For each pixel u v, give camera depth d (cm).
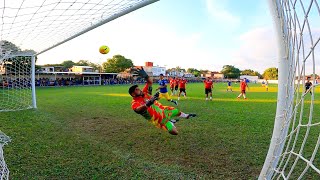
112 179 375
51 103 1325
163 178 378
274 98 1630
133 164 434
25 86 1305
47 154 484
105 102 1362
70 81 4012
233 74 9962
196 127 705
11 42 808
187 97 1719
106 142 572
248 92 2323
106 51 655
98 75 5122
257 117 862
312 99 169
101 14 512
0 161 373
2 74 1333
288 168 400
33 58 1184
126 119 851
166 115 468
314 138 573
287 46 199
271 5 198
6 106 1230
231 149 511
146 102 461
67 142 566
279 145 218
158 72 7788
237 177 381
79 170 407
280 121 213
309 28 157
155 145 547
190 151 504
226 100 1489
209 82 1470
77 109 1094
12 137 602
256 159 453
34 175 388
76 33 684
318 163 424
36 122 799
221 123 759
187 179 375
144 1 433
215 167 421
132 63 7062
